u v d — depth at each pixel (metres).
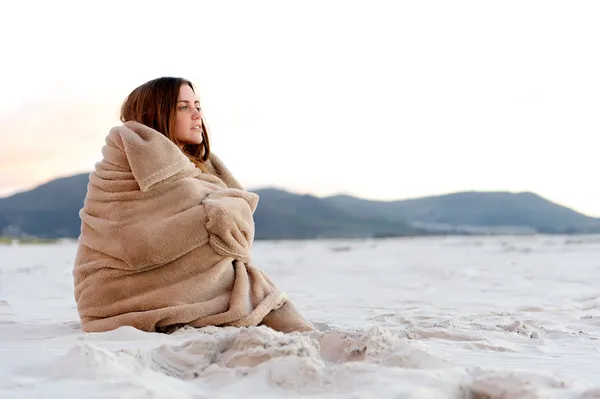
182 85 3.60
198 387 1.94
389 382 1.85
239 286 3.34
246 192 3.48
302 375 1.91
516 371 1.94
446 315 4.66
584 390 1.82
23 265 14.15
